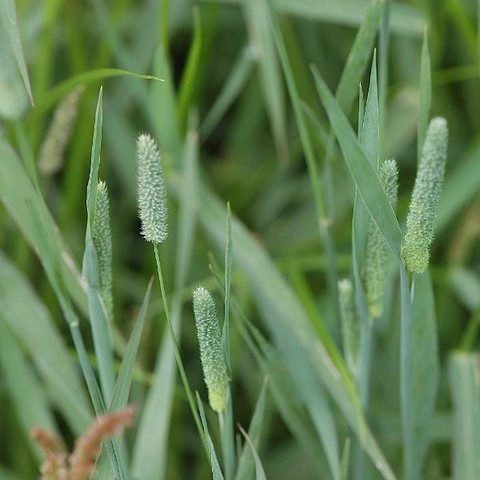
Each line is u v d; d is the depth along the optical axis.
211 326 0.69
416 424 0.76
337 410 0.82
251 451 0.72
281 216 1.07
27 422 0.82
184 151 0.87
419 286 0.74
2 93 0.73
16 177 0.75
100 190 0.69
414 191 0.68
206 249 0.95
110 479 0.71
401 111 0.97
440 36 0.96
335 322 0.81
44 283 0.91
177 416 0.88
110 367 0.72
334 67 1.06
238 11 1.07
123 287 0.96
